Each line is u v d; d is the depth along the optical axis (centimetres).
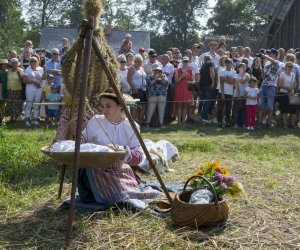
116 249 454
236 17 6388
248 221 532
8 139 877
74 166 480
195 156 916
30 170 734
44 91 1355
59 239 476
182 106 1355
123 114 586
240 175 757
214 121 1384
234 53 1529
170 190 640
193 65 1383
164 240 471
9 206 571
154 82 1301
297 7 2267
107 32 4062
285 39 2370
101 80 682
